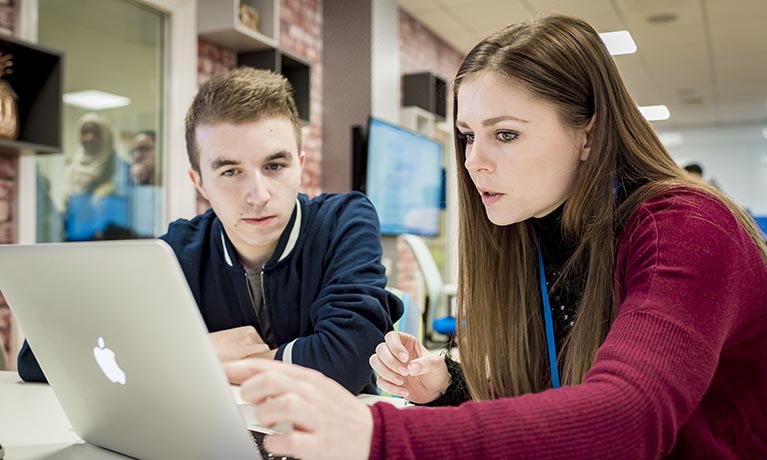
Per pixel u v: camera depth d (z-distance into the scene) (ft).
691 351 2.05
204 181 4.59
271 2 13.51
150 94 11.94
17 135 8.77
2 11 9.09
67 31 10.41
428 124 19.90
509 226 3.49
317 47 16.66
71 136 10.48
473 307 3.55
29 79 8.87
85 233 10.69
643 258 2.37
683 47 23.36
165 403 2.36
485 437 1.80
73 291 2.41
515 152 2.75
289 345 4.32
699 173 22.48
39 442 3.03
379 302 4.49
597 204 2.83
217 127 4.36
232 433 2.23
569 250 3.28
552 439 1.82
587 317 2.84
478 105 2.77
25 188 9.28
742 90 30.58
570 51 2.81
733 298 2.27
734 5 18.93
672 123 39.91
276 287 4.85
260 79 4.53
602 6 19.01
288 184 4.54
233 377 1.86
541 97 2.72
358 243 4.87
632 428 1.86
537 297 3.46
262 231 4.53
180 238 5.13
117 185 11.28
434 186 19.65
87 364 2.61
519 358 3.45
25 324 2.83
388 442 1.75
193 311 2.05
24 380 4.49
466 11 19.90
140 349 2.28
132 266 2.10
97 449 2.93
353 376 4.18
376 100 16.61
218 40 12.94
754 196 40.52
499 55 2.76
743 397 2.56
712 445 2.51
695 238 2.30
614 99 2.87
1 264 2.66
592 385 1.97
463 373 3.52
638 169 2.89
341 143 16.60
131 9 11.54
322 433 1.72
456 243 3.66
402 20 19.74
